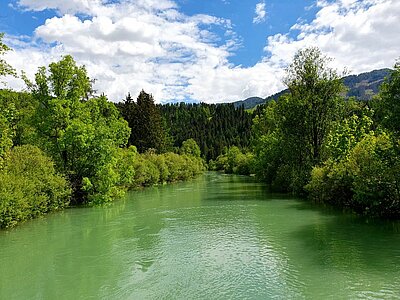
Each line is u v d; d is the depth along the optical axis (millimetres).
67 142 34062
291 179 40906
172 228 23734
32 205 26859
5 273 15508
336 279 13750
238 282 13922
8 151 26047
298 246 18328
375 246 17656
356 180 24812
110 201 37688
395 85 22547
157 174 60344
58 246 19656
